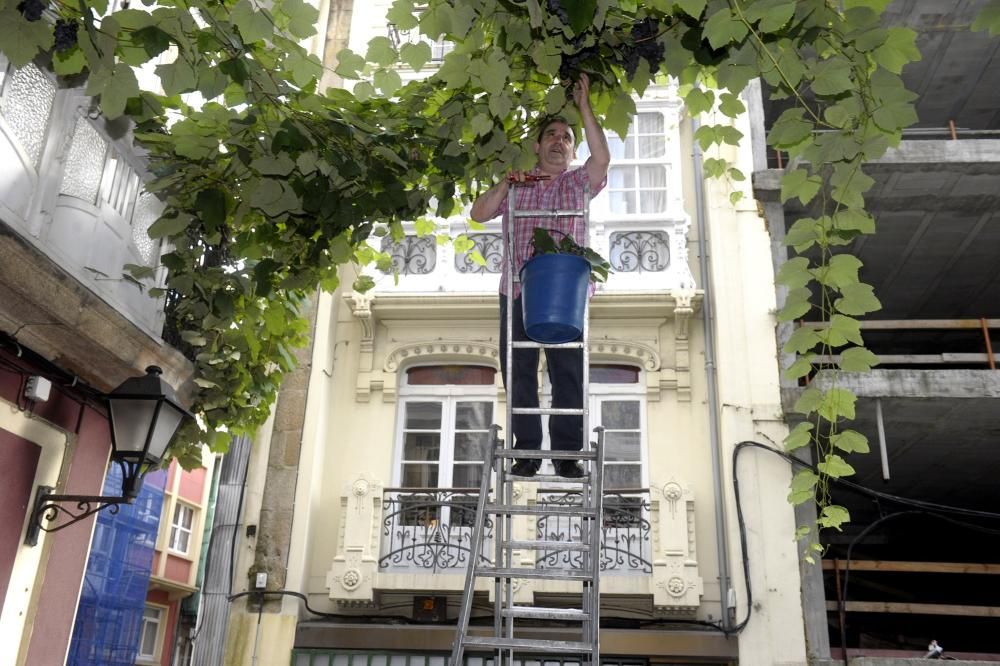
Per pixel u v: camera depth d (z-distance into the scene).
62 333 6.77
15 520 6.70
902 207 12.18
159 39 4.75
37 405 7.02
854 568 10.62
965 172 11.55
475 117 5.36
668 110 13.15
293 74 5.27
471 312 12.38
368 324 12.45
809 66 4.82
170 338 8.19
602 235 12.52
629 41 5.15
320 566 11.47
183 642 27.53
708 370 11.80
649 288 12.14
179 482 27.30
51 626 7.09
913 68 13.62
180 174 6.42
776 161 13.35
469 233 12.78
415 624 11.02
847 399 6.39
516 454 4.73
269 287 6.52
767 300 11.62
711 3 4.67
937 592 15.16
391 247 12.82
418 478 12.09
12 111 6.14
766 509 10.67
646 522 11.19
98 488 7.80
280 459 11.61
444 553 11.23
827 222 5.47
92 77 4.78
